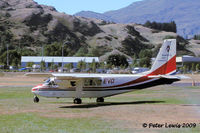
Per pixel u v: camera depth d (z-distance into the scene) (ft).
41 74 136.77
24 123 99.55
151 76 146.61
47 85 149.69
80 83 146.61
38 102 156.15
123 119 105.70
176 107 132.57
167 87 260.01
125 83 147.84
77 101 150.71
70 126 94.84
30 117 110.32
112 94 148.87
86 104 148.56
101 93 148.05
